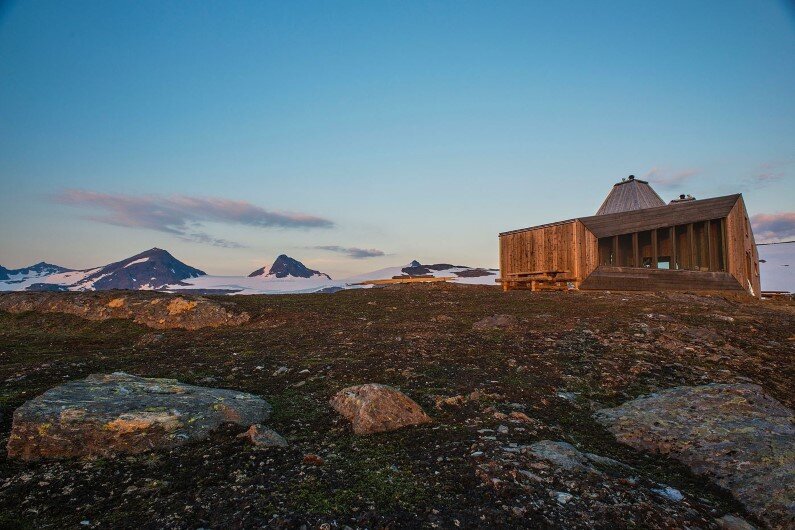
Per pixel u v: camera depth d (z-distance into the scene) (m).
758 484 4.79
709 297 20.47
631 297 18.61
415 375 8.23
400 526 3.86
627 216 23.48
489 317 13.05
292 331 13.45
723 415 6.29
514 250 27.17
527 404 7.02
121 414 5.65
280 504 4.20
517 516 4.02
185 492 4.47
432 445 5.50
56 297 19.02
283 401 7.16
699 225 24.09
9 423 6.39
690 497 4.64
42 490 4.59
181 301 17.17
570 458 5.05
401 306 17.38
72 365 9.66
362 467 4.95
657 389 7.71
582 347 10.05
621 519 4.04
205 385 8.08
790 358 9.32
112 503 4.31
